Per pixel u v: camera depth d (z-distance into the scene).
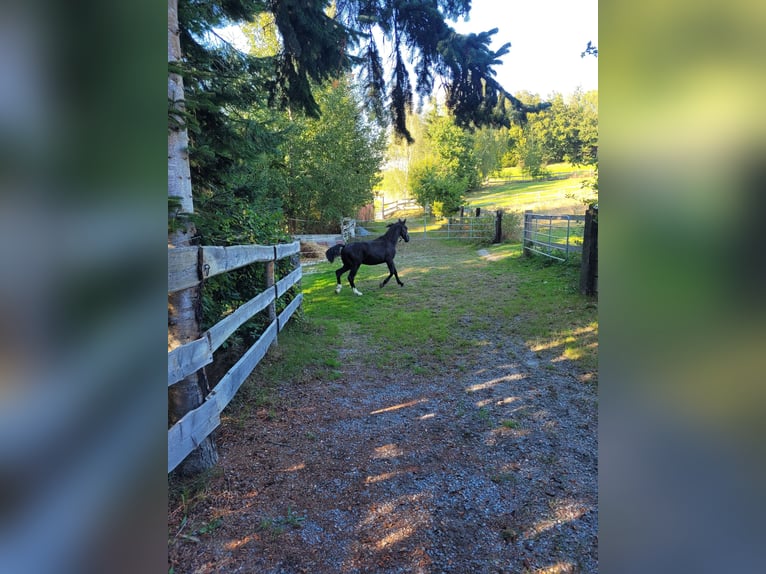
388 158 19.14
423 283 7.52
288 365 3.66
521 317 5.09
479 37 3.64
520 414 2.83
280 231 4.94
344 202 16.92
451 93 3.98
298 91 4.16
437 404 3.03
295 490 2.01
